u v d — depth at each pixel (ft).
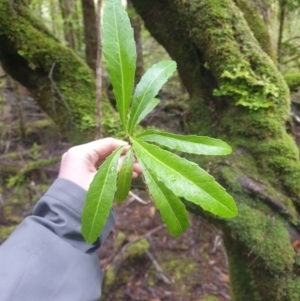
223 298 3.82
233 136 2.36
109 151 1.60
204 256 4.41
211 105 2.55
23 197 4.79
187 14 2.35
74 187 1.36
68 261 1.22
